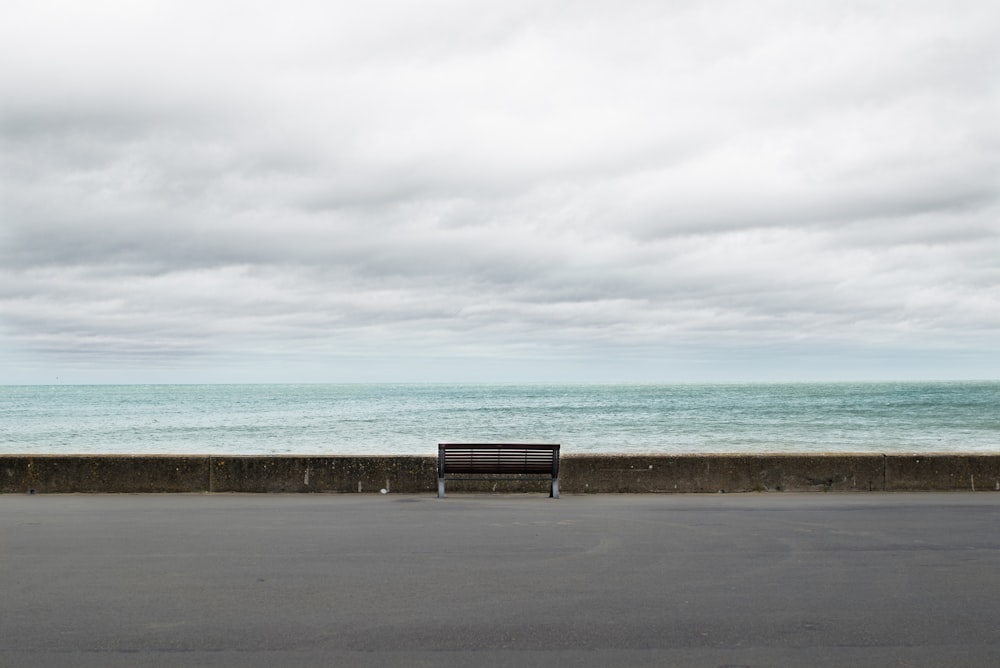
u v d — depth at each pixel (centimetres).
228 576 757
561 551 872
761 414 7100
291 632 585
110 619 617
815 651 545
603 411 7881
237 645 557
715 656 535
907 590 703
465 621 612
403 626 600
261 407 9619
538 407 8988
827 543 916
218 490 1362
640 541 930
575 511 1164
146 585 722
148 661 525
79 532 990
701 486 1362
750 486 1362
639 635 578
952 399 10500
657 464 1366
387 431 5141
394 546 902
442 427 5509
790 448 3866
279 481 1362
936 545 905
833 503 1238
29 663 521
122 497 1309
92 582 733
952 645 556
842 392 15275
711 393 15788
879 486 1362
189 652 543
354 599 674
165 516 1116
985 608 647
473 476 1373
